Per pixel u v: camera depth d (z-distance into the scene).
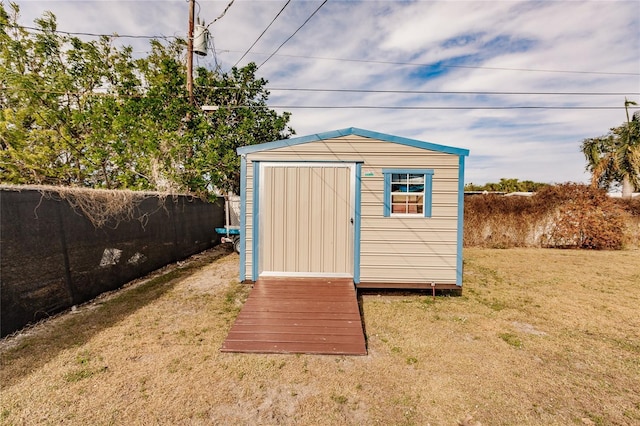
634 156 12.73
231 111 14.52
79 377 3.09
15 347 3.68
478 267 8.56
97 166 10.81
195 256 9.81
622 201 12.39
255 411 2.65
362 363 3.47
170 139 9.79
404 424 2.53
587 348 3.88
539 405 2.78
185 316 4.80
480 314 5.02
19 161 10.20
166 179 9.85
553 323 4.67
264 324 4.18
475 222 12.33
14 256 4.00
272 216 5.91
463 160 5.70
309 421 2.54
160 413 2.60
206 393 2.88
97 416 2.55
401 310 5.17
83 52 13.19
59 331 4.16
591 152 14.03
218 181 12.28
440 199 5.75
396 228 5.80
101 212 5.71
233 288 6.28
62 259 4.83
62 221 4.84
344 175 5.84
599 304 5.53
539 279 7.29
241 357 3.55
